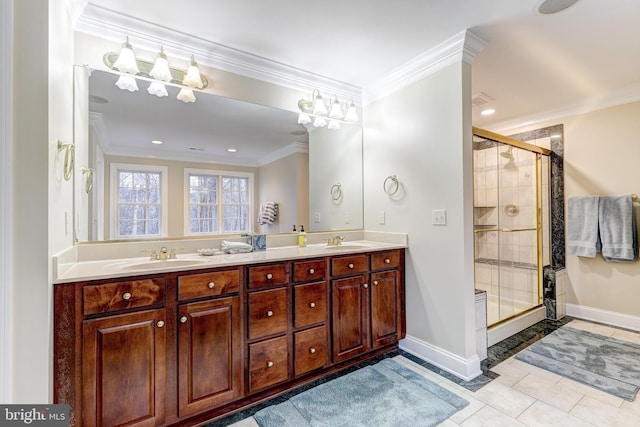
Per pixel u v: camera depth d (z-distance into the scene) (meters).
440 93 2.20
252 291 1.75
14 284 1.09
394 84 2.57
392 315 2.39
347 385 1.96
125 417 1.37
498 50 2.17
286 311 1.88
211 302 1.61
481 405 1.72
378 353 2.40
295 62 2.35
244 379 1.71
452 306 2.12
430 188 2.28
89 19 1.71
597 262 3.06
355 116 2.75
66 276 1.31
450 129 2.13
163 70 1.84
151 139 1.98
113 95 1.85
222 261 1.72
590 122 3.09
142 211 1.96
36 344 1.14
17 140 1.10
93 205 1.80
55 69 1.27
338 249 2.39
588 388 1.88
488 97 2.97
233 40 2.04
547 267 3.25
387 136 2.66
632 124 2.82
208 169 2.19
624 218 2.82
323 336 2.03
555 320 3.10
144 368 1.42
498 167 2.98
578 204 3.12
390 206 2.64
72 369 1.28
